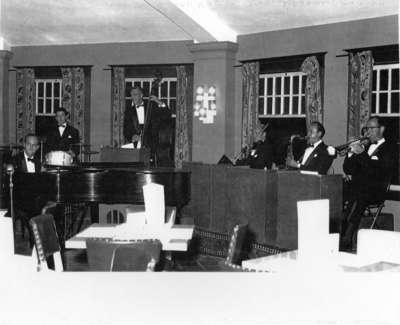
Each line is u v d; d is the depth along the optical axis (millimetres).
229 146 10977
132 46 12250
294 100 10266
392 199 8656
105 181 6660
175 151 11742
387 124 8883
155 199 4328
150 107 9734
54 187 6477
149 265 2953
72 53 12820
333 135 9484
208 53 10922
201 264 6582
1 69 13109
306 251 3215
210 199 7547
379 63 8914
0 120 13172
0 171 8930
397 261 3602
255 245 6691
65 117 10250
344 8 9086
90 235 4145
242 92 10852
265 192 6574
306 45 9859
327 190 5906
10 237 3082
